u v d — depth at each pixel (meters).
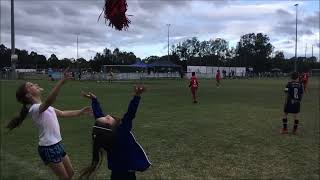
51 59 120.12
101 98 31.19
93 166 5.55
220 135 14.65
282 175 9.41
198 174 9.48
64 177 6.52
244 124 17.48
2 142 13.17
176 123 17.64
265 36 162.12
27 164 10.34
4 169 9.84
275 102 28.86
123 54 137.88
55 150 6.38
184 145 12.80
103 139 5.39
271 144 13.05
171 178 9.12
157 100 30.14
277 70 154.00
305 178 9.17
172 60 143.62
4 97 30.86
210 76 106.62
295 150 12.14
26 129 15.59
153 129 15.92
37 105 6.32
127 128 5.46
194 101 28.08
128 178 5.45
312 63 163.50
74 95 33.91
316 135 14.80
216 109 23.73
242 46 162.62
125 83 61.16
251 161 10.76
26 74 83.00
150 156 11.26
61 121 17.97
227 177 9.23
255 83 67.50
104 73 78.25
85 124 17.12
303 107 25.50
